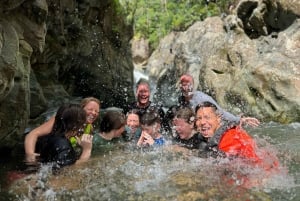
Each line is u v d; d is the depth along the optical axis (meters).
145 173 1.54
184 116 1.90
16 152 1.89
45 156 1.73
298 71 2.82
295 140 2.12
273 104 2.80
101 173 1.56
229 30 3.98
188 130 1.92
